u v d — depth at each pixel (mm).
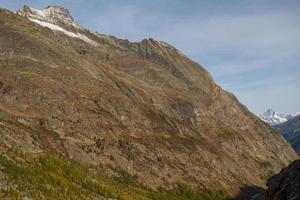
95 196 174250
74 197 160125
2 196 132125
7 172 151750
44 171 173250
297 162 79000
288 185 75500
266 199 82875
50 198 147375
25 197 138375
